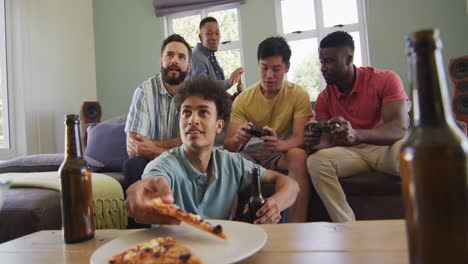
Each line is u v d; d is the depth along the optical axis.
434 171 0.35
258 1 3.67
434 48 0.34
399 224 0.66
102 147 2.13
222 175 1.12
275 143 1.70
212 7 3.78
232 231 0.62
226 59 3.84
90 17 3.89
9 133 2.86
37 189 1.38
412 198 0.36
